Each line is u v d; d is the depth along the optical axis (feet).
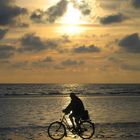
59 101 360.28
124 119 162.81
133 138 92.99
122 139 90.89
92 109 237.45
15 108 248.52
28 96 503.61
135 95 545.85
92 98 431.02
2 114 193.88
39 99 405.80
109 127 117.80
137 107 265.54
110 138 93.04
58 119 163.32
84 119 95.09
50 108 249.96
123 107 264.11
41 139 91.71
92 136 96.22
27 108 248.93
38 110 228.43
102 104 304.09
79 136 98.84
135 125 123.95
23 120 157.48
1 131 107.96
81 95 544.21
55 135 94.99
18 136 96.94
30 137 95.25
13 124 139.03
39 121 152.46
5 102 336.08
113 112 210.18
